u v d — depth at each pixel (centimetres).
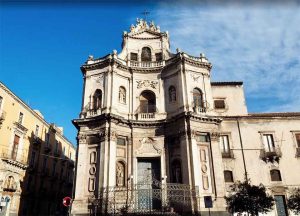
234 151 3262
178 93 3319
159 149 3172
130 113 3369
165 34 3844
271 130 3347
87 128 3194
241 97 3672
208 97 3353
